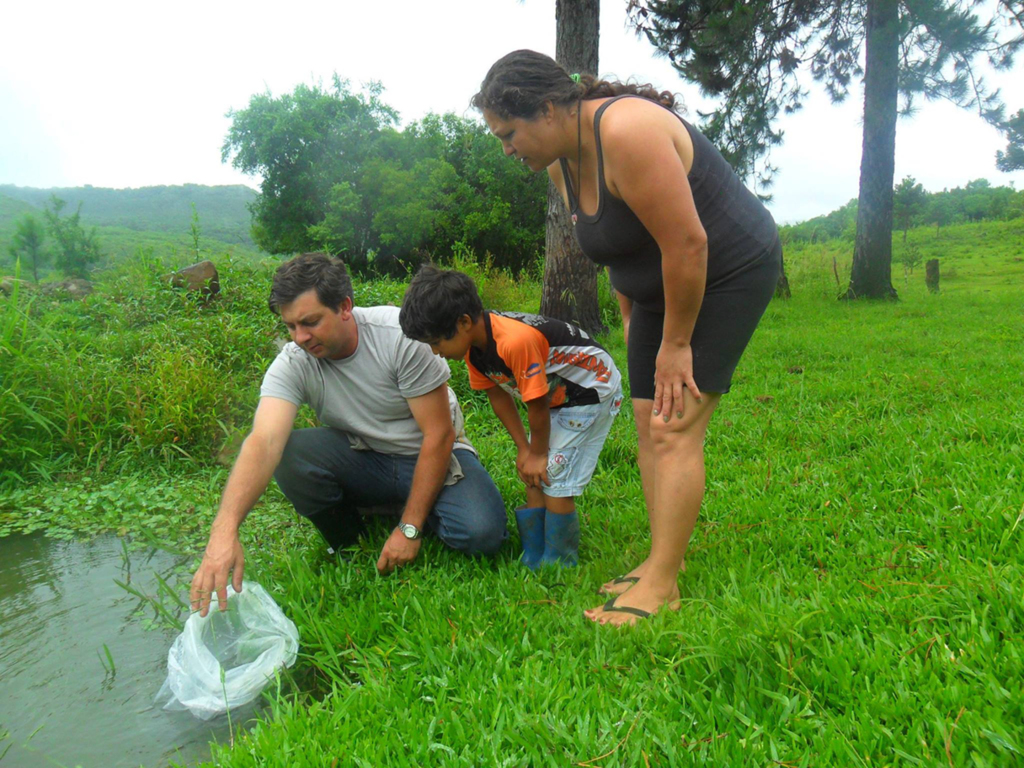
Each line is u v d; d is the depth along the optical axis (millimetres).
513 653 2039
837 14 14875
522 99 1984
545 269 8336
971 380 5246
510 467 3859
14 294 4797
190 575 3090
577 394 2699
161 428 4461
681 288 1985
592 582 2559
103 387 4738
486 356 2682
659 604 2211
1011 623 1858
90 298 7324
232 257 8797
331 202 25781
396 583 2586
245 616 2240
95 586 3004
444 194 25641
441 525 2783
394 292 7453
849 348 7379
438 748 1650
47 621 2693
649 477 2605
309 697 2104
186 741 1965
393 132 27422
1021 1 13078
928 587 2080
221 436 4645
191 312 6891
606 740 1609
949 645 1818
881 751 1523
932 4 13188
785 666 1769
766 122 14469
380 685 1936
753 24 13500
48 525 3719
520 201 25547
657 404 2154
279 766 1630
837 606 2041
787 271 17625
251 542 3297
